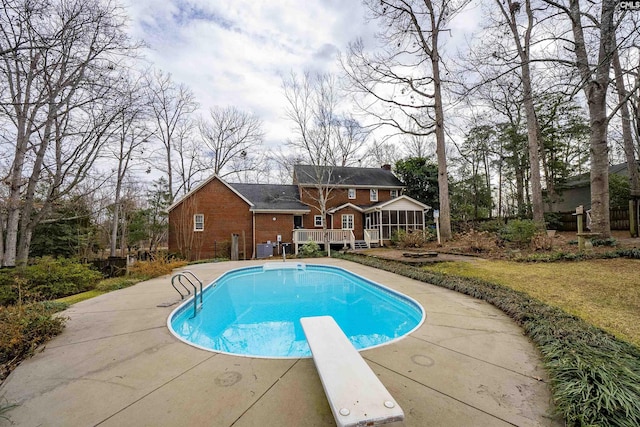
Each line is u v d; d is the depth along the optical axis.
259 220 18.17
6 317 3.58
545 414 2.11
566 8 7.55
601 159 9.12
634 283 5.50
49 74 8.36
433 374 2.71
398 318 5.72
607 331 3.55
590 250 8.36
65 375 2.79
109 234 19.41
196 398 2.38
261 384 2.59
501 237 12.31
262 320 5.71
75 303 5.68
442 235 14.46
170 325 4.34
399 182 23.05
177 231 16.98
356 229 20.69
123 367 2.95
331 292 8.12
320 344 2.78
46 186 12.70
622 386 2.17
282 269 11.92
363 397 1.88
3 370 2.92
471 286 6.08
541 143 17.64
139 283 8.06
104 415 2.18
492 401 2.28
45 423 2.10
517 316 4.19
